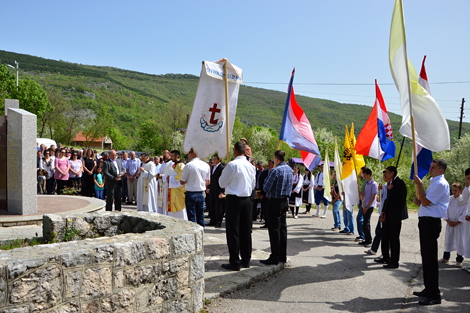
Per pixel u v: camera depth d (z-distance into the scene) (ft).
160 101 578.66
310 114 533.14
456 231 24.62
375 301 16.78
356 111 571.69
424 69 23.81
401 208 22.82
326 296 17.20
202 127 21.11
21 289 9.55
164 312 13.12
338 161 34.99
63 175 47.29
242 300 16.20
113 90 553.64
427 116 20.11
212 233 31.99
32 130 28.78
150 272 12.58
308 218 46.26
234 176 19.61
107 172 35.86
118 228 18.02
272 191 20.86
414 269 22.79
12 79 161.27
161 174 36.60
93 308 11.02
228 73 21.11
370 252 26.61
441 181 17.11
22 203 28.35
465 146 107.45
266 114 566.36
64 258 10.39
